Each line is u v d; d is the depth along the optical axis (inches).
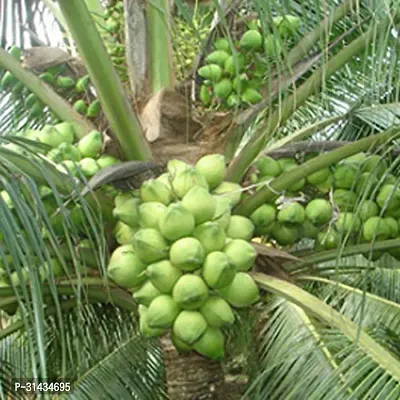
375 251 110.2
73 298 111.4
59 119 115.9
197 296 85.5
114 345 129.1
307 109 140.6
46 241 96.9
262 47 100.6
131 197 98.8
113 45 119.1
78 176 96.3
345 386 73.3
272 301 113.7
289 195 109.0
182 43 114.6
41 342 59.9
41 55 111.4
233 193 101.5
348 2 105.6
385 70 99.7
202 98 109.3
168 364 112.3
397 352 103.3
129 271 90.4
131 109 101.3
